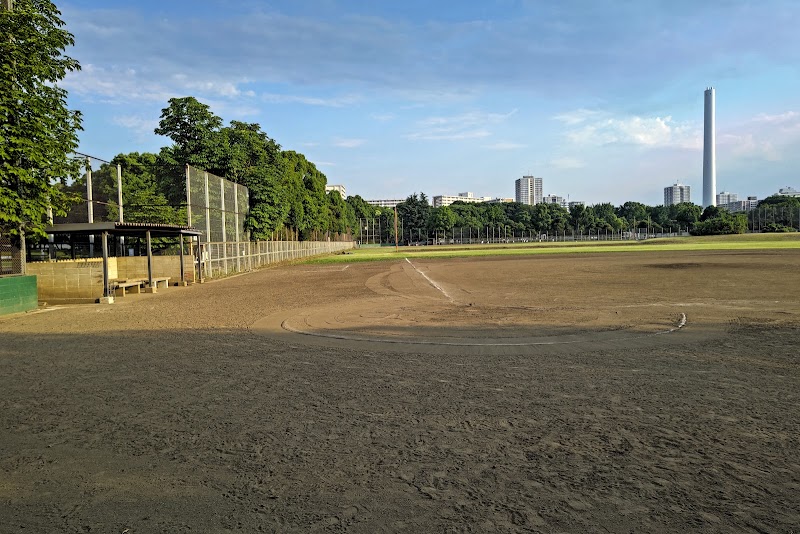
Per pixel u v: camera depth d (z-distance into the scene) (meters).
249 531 3.24
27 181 16.08
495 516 3.37
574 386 6.41
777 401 5.68
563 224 156.50
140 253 27.97
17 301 16.17
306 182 77.69
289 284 24.14
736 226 109.75
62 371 7.73
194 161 34.41
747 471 3.97
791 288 17.50
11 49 15.74
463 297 16.72
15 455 4.55
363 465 4.20
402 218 148.25
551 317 12.18
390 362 7.92
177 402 6.02
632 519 3.30
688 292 16.84
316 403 5.88
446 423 5.14
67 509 3.58
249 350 9.07
